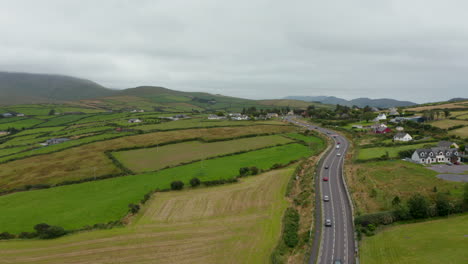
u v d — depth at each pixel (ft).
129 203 260.62
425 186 260.62
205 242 195.31
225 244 191.72
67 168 365.61
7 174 355.15
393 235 187.42
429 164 339.98
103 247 193.36
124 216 237.66
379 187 266.16
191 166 363.97
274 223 217.36
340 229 201.36
